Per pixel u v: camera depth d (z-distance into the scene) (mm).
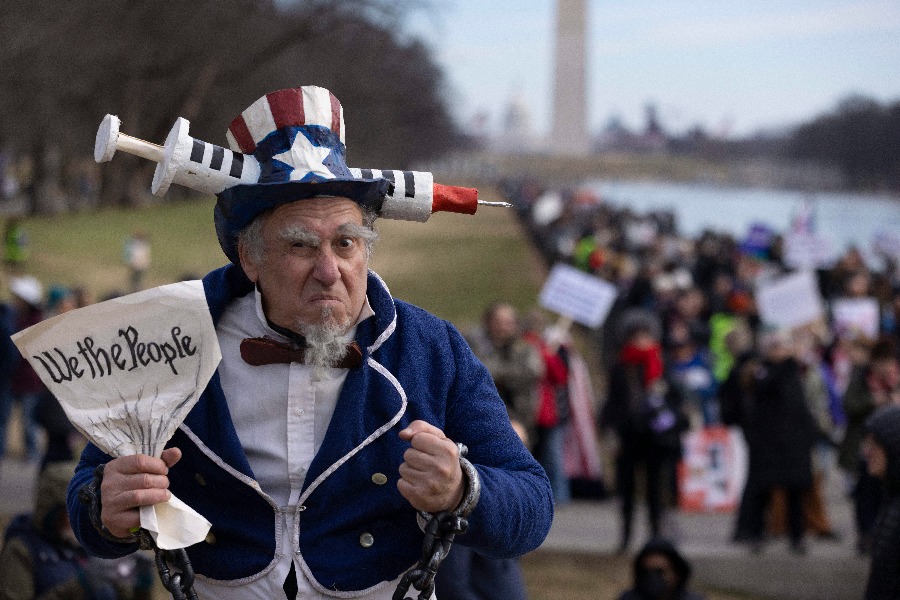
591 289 14922
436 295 35031
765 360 12047
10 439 16203
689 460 14805
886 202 156000
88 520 2602
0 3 26922
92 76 38812
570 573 11383
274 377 2668
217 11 44250
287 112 2588
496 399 2785
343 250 2594
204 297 2572
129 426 2518
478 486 2480
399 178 2689
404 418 2670
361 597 2654
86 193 68938
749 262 24234
